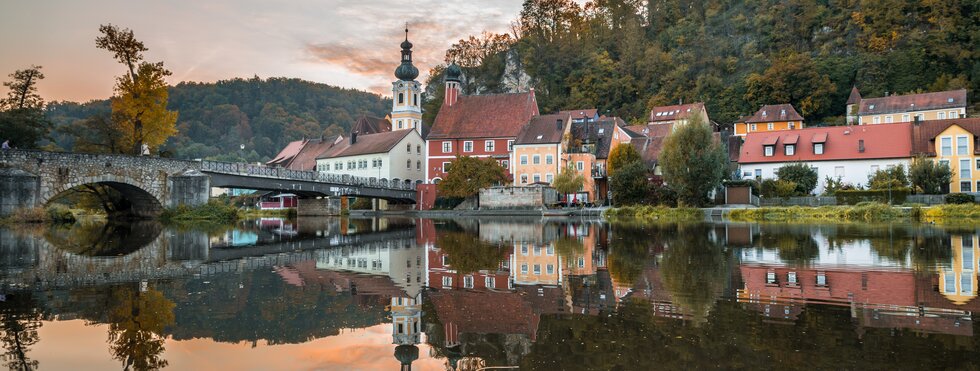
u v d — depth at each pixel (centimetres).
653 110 13738
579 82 16150
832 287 1612
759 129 12469
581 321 1255
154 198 5716
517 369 952
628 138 9762
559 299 1500
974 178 6738
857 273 1866
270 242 3319
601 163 9019
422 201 9588
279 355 1033
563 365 962
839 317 1249
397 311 1388
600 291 1599
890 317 1245
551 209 7850
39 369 938
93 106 17550
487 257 2459
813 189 7150
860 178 7150
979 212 5094
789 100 13912
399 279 1858
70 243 3084
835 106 13938
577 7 17688
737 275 1844
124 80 6150
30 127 6306
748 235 3494
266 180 6688
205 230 4378
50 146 7675
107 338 1124
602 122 9512
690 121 6688
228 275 1939
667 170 6662
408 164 10450
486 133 9788
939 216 5222
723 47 16725
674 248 2739
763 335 1113
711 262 2178
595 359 984
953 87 12450
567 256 2453
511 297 1543
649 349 1035
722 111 14538
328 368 964
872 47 14675
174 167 5841
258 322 1270
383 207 10119
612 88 15700
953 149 6831
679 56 16575
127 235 3725
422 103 16662
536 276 1891
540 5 17088
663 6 19275
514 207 8219
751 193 6931
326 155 11500
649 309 1355
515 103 10050
